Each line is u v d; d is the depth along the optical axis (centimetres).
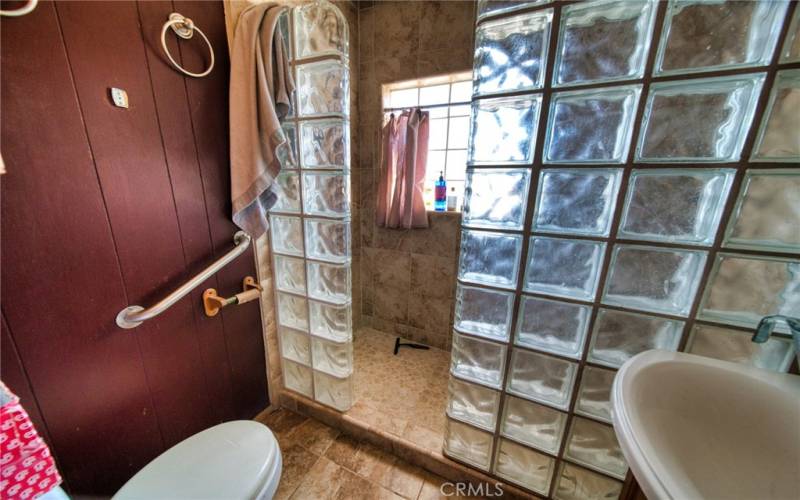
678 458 54
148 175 81
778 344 63
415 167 165
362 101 178
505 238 83
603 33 63
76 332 72
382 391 151
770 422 56
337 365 130
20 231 61
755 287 63
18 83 58
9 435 50
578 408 85
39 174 62
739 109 57
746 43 55
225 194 102
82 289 72
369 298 211
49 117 62
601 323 78
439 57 153
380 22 162
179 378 98
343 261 115
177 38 83
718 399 60
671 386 61
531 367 89
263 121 93
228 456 78
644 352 67
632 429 48
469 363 98
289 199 119
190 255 94
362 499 104
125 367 83
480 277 89
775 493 51
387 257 196
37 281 64
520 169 77
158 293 88
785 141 55
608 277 74
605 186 70
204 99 92
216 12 91
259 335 129
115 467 84
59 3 61
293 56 104
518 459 99
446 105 167
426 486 109
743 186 59
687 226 65
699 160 61
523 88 72
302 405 139
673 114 62
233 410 122
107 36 69
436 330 192
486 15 72
